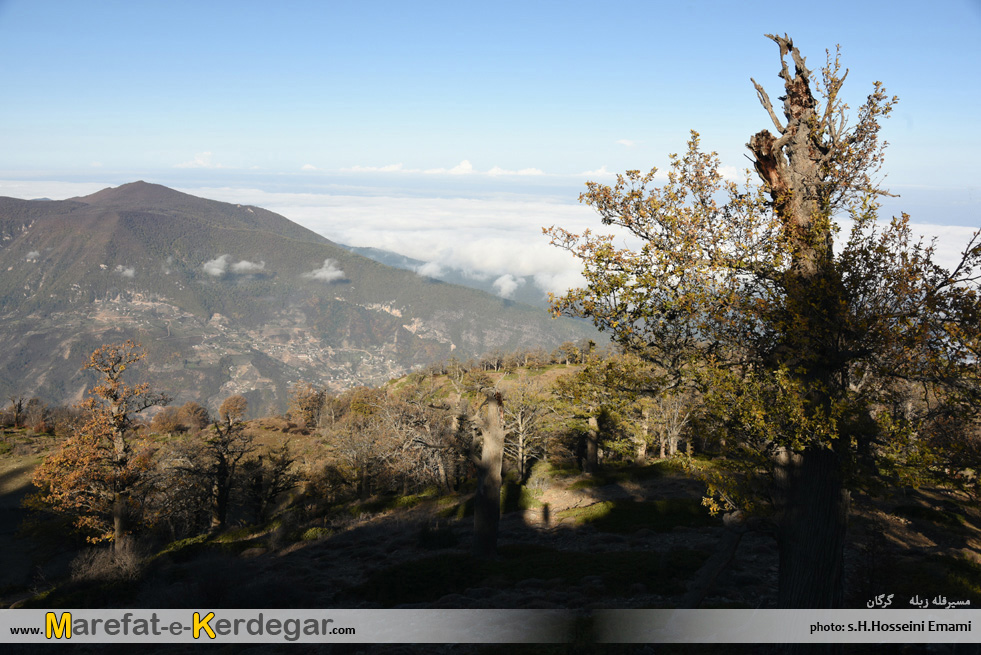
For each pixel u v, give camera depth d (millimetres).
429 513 37375
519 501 37125
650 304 9922
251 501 49188
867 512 25672
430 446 33562
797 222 10203
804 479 9992
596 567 19312
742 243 9875
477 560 22219
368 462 51094
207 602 18703
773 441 9297
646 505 30828
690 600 10016
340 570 23500
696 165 10117
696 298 9445
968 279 7887
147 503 39656
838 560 9867
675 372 10633
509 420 43812
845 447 9141
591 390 11922
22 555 46469
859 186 10094
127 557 27438
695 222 9703
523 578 19266
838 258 9344
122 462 35750
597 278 10102
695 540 23859
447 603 16844
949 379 8273
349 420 88750
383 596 18484
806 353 8938
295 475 60031
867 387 9828
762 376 9656
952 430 9047
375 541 29672
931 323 7996
